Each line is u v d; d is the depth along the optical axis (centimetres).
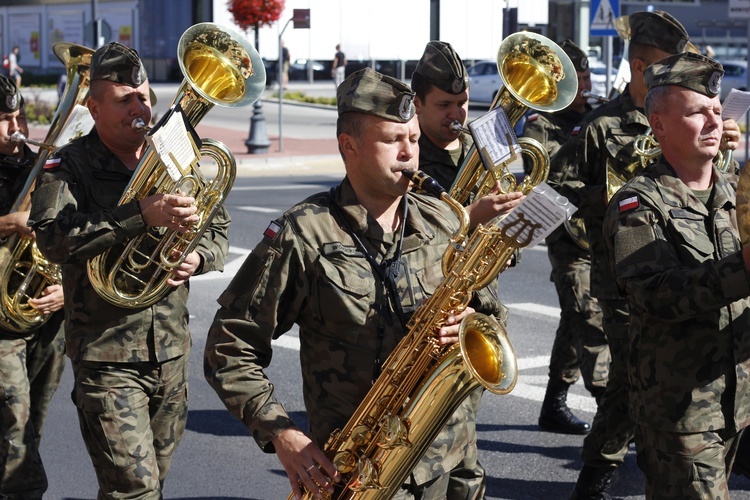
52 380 499
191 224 386
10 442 452
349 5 3244
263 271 316
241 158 2105
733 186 375
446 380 299
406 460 304
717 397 353
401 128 310
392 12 3138
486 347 308
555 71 463
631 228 354
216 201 408
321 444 325
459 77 450
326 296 315
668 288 337
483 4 2759
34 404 500
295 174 1956
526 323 848
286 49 3853
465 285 305
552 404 618
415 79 461
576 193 513
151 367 418
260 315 316
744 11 1392
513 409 657
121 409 407
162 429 432
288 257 315
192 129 395
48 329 488
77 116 467
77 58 467
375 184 314
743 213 322
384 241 321
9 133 473
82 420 414
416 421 301
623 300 492
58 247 390
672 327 354
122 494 406
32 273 464
